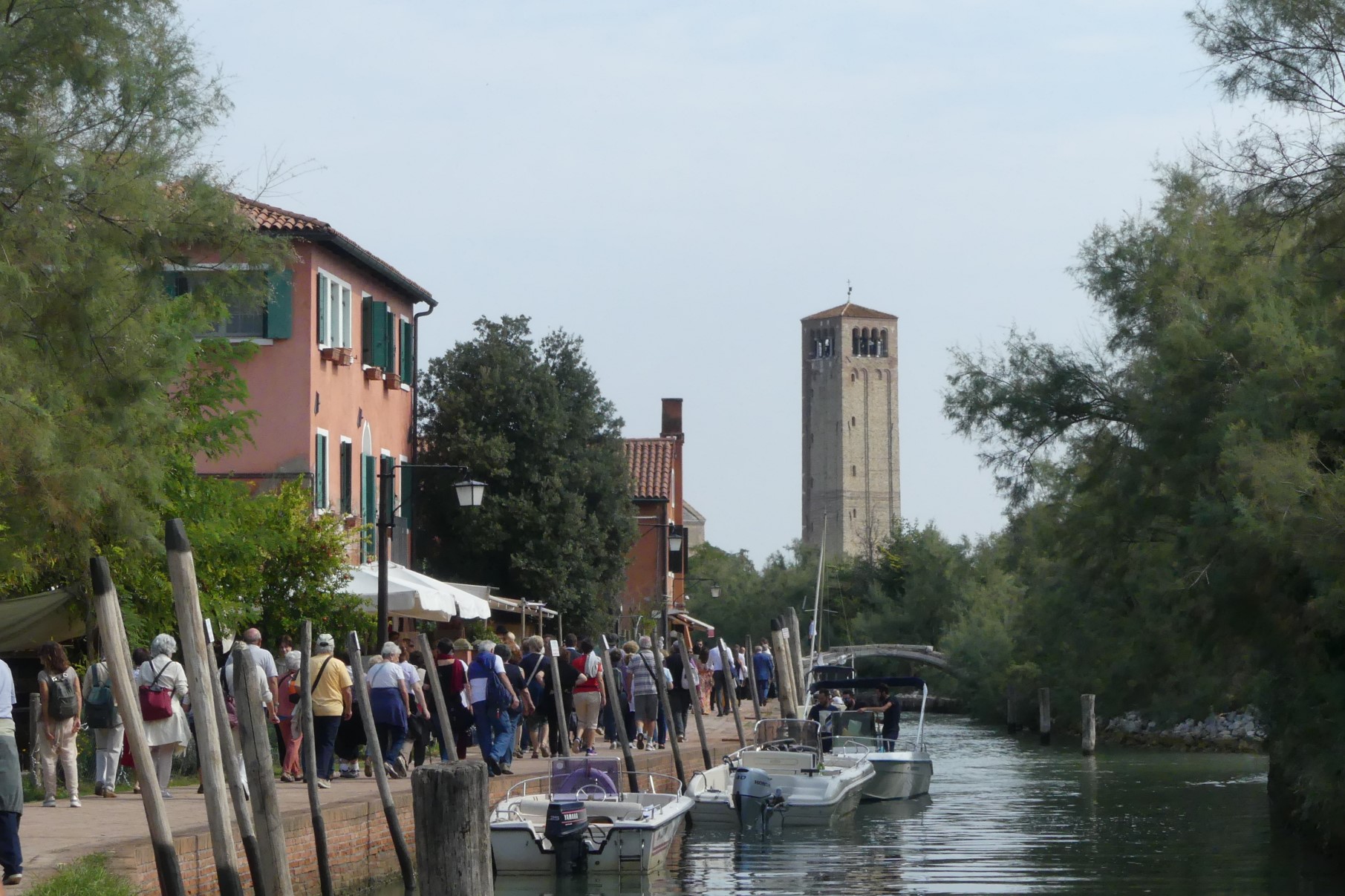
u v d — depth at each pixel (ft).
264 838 50.21
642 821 80.43
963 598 403.13
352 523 148.36
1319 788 83.05
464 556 199.11
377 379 164.45
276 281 65.00
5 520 59.26
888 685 138.51
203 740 43.68
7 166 56.44
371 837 69.97
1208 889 81.82
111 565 91.35
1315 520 72.90
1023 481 129.80
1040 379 128.36
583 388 208.95
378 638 106.01
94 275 57.93
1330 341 80.33
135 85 58.29
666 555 286.25
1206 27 72.59
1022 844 102.27
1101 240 125.90
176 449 98.27
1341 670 83.71
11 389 55.72
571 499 200.64
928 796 136.77
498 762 92.89
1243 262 94.73
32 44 56.70
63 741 69.10
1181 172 119.55
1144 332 124.36
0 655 102.42
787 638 165.17
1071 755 210.59
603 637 103.76
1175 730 225.97
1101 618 141.49
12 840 48.44
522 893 78.38
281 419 142.72
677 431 342.64
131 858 51.75
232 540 102.94
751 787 103.65
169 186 60.64
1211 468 92.48
